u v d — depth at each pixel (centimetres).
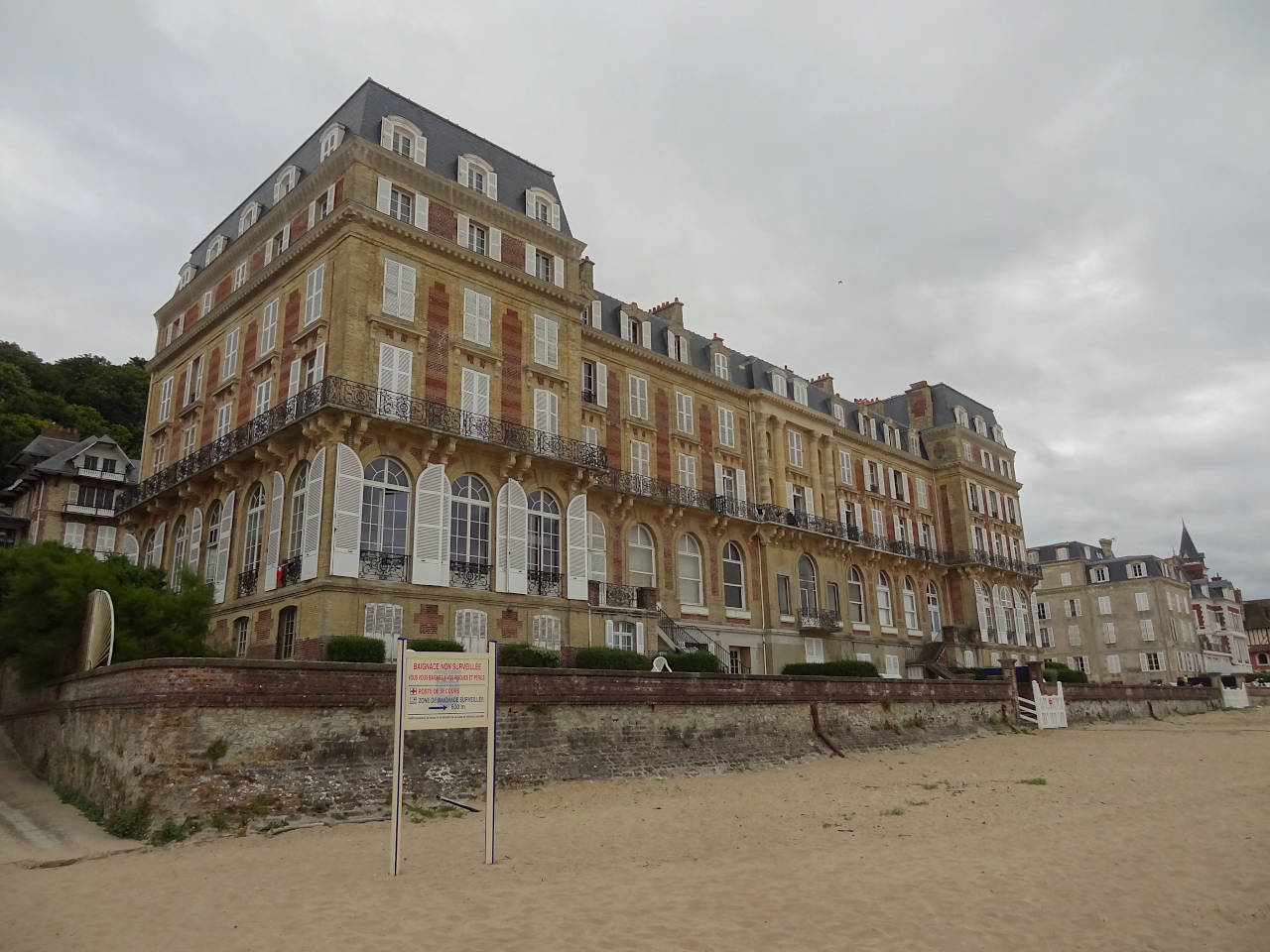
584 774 2081
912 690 3294
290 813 1602
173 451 3631
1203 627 9150
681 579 3897
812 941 912
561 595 3061
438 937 930
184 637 2288
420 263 2927
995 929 952
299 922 995
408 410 2745
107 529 5241
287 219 3191
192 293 3788
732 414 4403
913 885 1145
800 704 2791
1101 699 4516
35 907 1081
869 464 5281
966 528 5703
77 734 1867
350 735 1750
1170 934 934
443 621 2688
